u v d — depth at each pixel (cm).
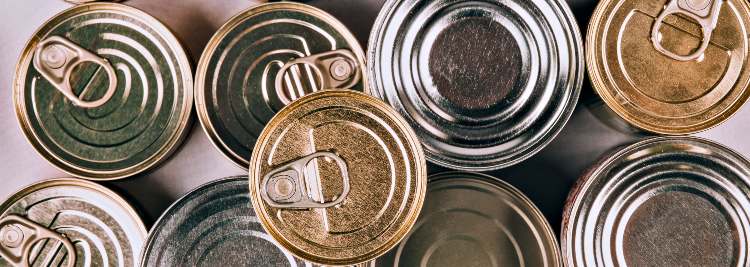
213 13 38
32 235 35
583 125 37
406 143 31
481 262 35
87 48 35
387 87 34
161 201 38
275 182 30
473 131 34
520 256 34
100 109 35
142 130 35
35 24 38
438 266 35
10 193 38
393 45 34
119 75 35
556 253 34
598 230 34
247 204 35
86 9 35
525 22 34
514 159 34
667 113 33
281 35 35
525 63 34
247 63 35
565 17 33
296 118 31
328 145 31
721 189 34
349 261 31
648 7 33
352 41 34
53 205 35
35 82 35
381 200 31
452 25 34
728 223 34
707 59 33
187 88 35
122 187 37
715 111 33
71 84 35
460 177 35
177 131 35
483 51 34
